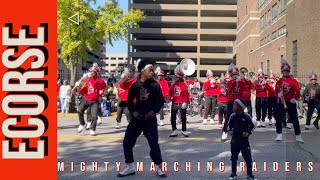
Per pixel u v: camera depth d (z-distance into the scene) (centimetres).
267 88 1514
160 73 1230
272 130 1406
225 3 8881
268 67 4441
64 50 2922
